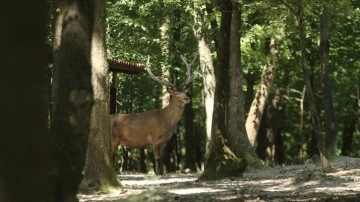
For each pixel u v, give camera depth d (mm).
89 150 12750
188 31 29594
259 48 28078
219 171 16703
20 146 4719
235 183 15492
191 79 19422
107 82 13273
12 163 4688
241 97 20125
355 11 26625
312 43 32188
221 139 16984
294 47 31406
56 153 6941
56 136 7078
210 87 26422
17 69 4738
